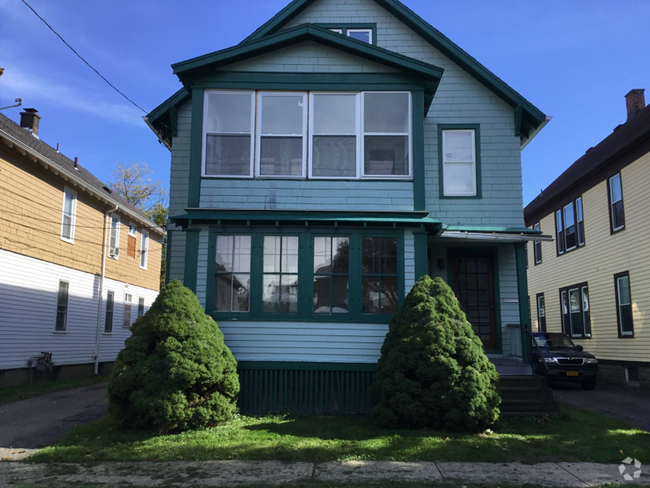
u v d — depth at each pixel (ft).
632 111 70.03
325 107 35.37
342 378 32.22
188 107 42.34
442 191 40.98
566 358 49.67
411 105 35.14
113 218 74.59
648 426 31.07
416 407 27.43
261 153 34.78
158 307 29.32
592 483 20.02
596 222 63.05
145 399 26.61
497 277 41.22
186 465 22.40
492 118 41.96
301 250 33.50
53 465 22.76
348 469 21.80
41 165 54.85
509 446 24.70
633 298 54.08
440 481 20.21
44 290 55.72
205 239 33.71
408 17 42.83
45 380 55.57
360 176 34.42
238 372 32.32
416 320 29.14
